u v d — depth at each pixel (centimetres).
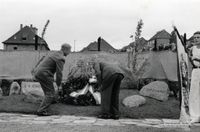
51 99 918
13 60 1409
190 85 885
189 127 728
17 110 945
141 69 1297
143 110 955
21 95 1173
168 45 1355
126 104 993
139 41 1377
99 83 910
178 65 754
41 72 918
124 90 1195
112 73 865
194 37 920
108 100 877
